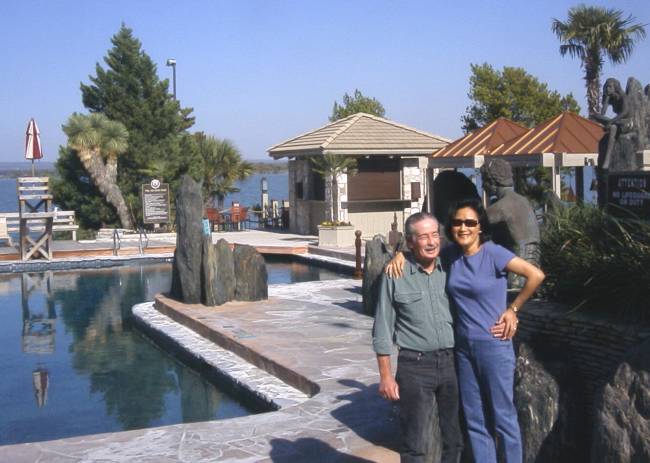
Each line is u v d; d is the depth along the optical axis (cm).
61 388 1086
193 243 1492
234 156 3462
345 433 744
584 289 585
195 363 1176
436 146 2814
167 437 753
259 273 1545
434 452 569
